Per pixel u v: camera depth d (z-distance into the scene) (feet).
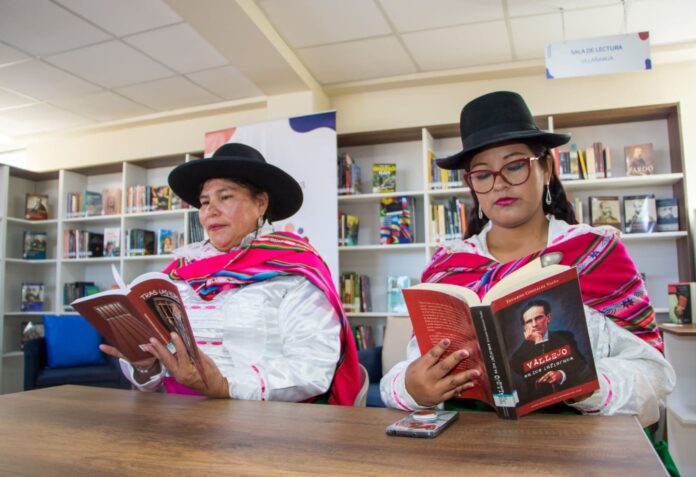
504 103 4.12
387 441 2.64
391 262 14.71
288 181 5.45
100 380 13.33
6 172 17.12
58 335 13.73
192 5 9.91
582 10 10.83
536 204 4.07
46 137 18.03
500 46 12.51
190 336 3.61
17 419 3.34
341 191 14.24
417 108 14.58
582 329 2.87
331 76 14.25
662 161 13.05
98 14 10.67
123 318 3.80
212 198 5.31
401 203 13.84
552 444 2.49
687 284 9.93
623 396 3.13
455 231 13.29
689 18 11.05
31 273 18.22
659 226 12.39
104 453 2.57
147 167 17.48
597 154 12.60
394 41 12.25
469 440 2.60
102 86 14.28
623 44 10.04
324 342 4.59
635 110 12.68
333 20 11.26
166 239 15.97
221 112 16.06
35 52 12.26
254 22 10.61
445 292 3.01
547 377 2.90
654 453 2.30
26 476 2.27
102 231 18.07
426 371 3.09
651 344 3.67
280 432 2.88
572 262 3.92
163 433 2.93
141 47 12.11
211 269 5.16
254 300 4.76
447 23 11.41
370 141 14.98
